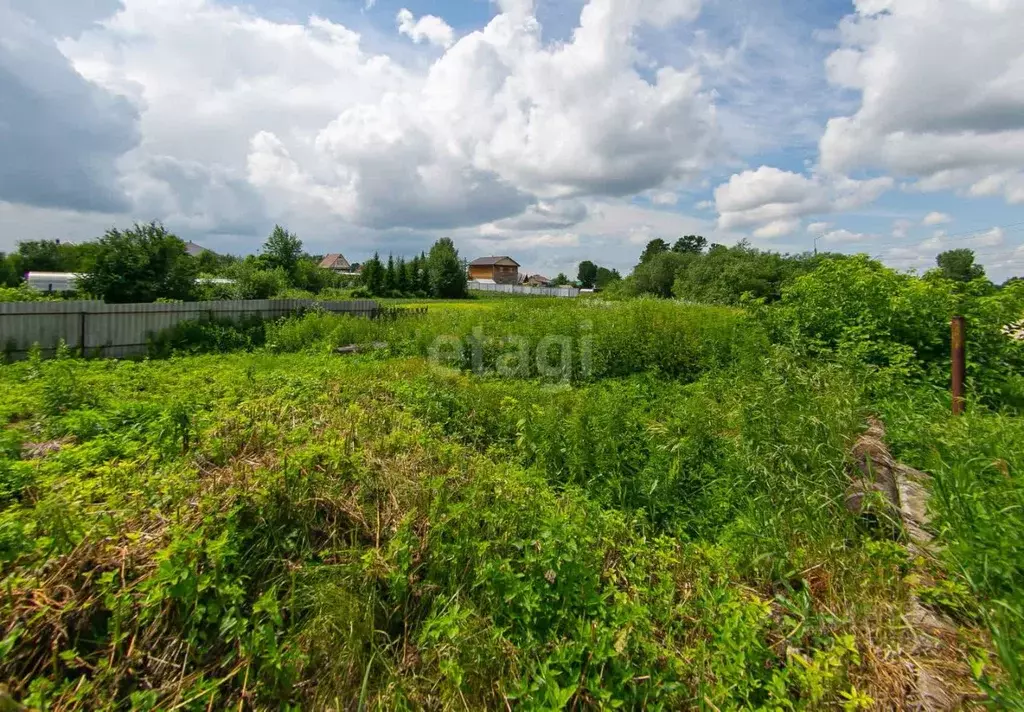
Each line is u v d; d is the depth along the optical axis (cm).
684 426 504
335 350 1245
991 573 247
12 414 566
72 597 221
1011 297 723
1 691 182
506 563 254
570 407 611
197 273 1864
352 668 217
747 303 946
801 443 391
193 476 319
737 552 312
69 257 1798
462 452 418
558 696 189
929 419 502
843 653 216
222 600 224
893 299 732
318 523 288
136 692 195
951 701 196
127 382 739
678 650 234
